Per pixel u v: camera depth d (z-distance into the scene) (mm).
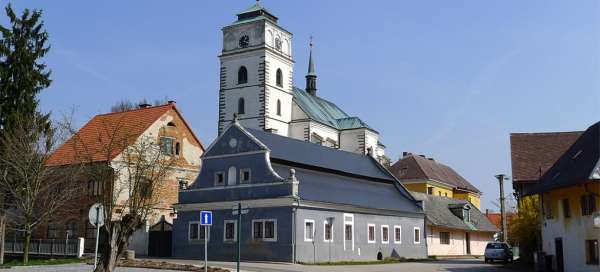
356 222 52594
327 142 94312
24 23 49688
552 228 42500
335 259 49469
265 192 47750
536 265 43281
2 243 43344
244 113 89375
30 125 46312
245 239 47938
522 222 53344
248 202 48188
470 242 73938
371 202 55750
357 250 52125
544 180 44375
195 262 43531
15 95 48688
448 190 102938
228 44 91562
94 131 61062
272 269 38031
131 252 43781
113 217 48875
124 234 25906
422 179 94250
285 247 45875
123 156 51969
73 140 54500
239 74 90438
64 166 52688
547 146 55625
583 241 37031
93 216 28422
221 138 51250
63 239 52438
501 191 69625
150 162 52438
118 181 51469
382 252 55281
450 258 65000
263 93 88250
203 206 50625
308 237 47188
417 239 61062
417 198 64688
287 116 92125
